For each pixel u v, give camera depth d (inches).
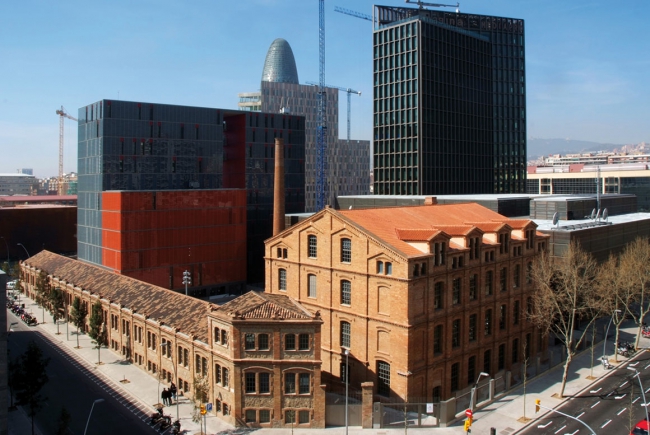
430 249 2176.4
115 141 4124.0
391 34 5718.5
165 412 2128.4
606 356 2819.9
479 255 2427.4
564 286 2655.0
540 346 2844.5
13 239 5866.1
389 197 4288.9
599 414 2176.4
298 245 2544.3
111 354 2837.1
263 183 4985.2
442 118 5708.7
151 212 3949.3
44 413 2134.6
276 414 1994.3
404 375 2103.8
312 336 1987.0
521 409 2228.1
